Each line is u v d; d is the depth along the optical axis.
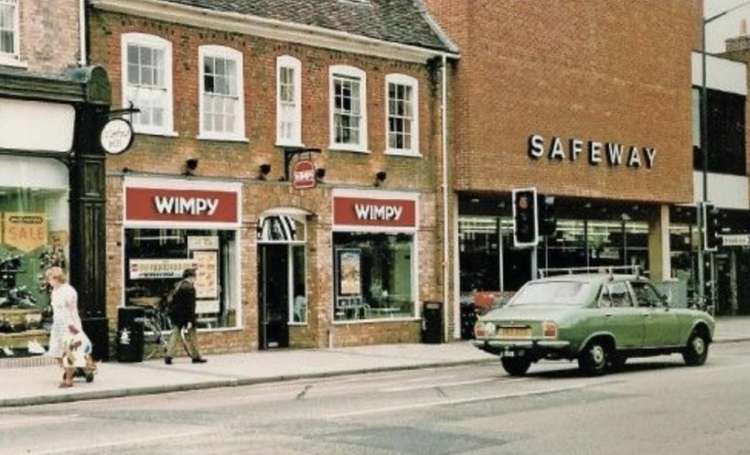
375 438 11.73
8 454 10.82
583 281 20.28
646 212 38.75
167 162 23.92
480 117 30.52
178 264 24.23
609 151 35.06
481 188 30.45
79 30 22.39
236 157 25.31
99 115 22.50
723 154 43.59
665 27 37.84
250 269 25.58
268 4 26.34
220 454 10.68
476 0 30.50
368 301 28.56
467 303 30.88
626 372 20.28
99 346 22.39
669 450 11.10
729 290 44.66
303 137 26.83
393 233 29.25
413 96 29.84
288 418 13.52
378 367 22.19
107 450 10.96
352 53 28.12
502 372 21.11
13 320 21.50
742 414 13.84
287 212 26.69
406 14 30.48
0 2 21.47
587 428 12.58
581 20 34.12
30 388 17.62
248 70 25.62
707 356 23.80
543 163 32.56
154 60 23.92
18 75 21.14
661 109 37.59
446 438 11.77
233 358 23.78
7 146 21.28
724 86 43.84
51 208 22.19
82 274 22.25
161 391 18.19
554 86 33.03
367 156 28.45
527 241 23.41
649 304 20.94
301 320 27.41
